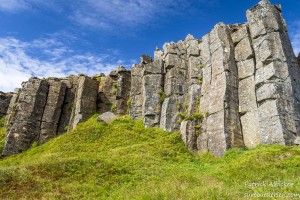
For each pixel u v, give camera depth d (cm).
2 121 5438
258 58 3036
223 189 1566
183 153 2894
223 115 2844
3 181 1764
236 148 2673
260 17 3228
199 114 3225
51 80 4869
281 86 2708
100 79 5122
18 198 1595
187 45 4134
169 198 1498
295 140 2434
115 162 2291
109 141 3334
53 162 2112
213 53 3503
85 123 4159
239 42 3394
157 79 3972
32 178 1839
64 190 1720
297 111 2661
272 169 1916
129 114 4084
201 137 3042
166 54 4144
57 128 4472
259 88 2836
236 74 3203
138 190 1722
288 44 3166
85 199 1625
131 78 4475
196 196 1467
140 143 3186
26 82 4938
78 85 4938
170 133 3362
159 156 2697
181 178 1883
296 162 1928
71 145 3306
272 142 2492
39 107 4456
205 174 2138
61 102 4694
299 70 3116
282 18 3362
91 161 2211
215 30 3638
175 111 3572
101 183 1888
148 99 3828
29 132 4162
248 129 2817
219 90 3088
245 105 2952
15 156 3766
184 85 3800
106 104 4772
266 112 2650
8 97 5909
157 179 1973
